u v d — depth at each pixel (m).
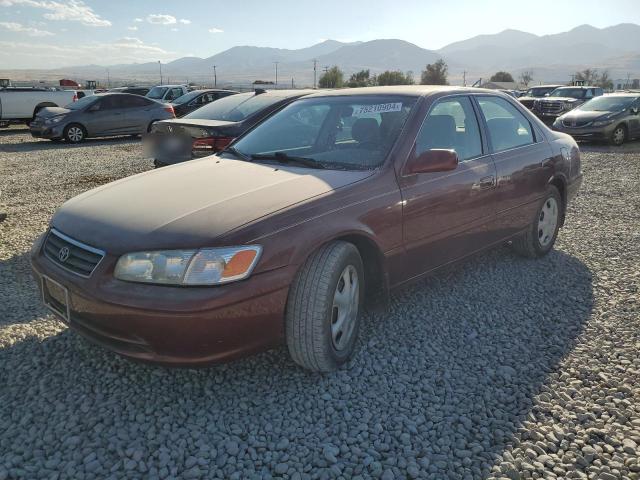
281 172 3.52
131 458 2.50
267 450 2.57
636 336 3.73
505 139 4.72
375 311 3.62
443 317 4.03
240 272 2.69
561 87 28.92
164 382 3.11
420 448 2.60
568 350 3.55
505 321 3.98
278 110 4.65
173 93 26.66
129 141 18.14
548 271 5.02
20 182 10.02
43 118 17.11
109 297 2.66
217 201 3.02
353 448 2.56
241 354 2.79
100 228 2.92
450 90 4.29
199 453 2.53
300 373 3.22
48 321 3.91
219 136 6.85
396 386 3.11
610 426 2.76
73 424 2.73
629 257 5.43
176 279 2.62
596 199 8.34
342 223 3.10
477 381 3.18
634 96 17.41
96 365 3.29
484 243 4.44
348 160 3.67
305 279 2.95
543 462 2.51
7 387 3.06
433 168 3.50
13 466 2.43
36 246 3.32
